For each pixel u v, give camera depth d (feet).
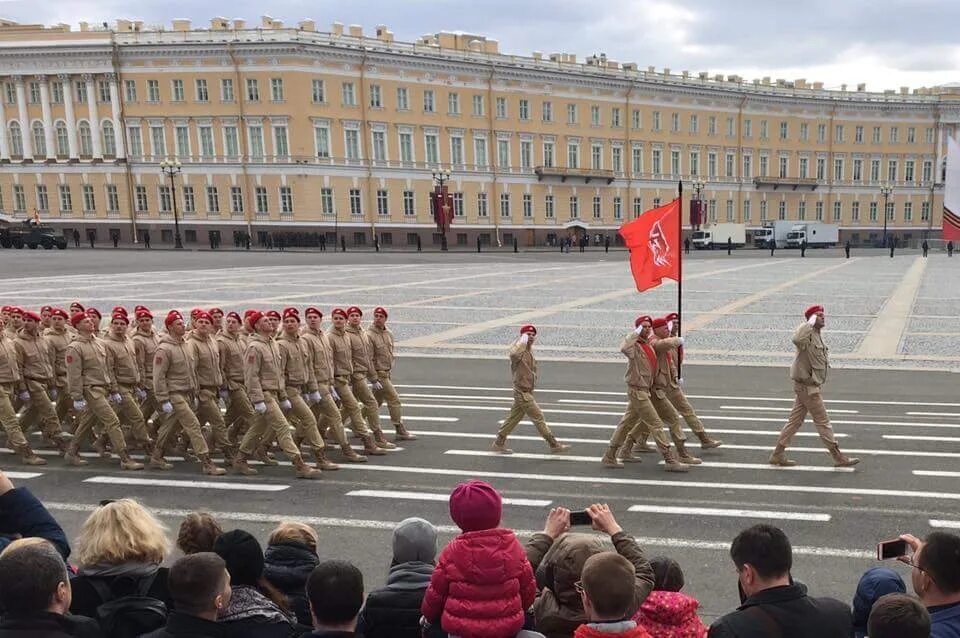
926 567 12.56
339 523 28.12
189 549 15.71
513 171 271.28
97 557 14.48
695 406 47.67
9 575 11.53
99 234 241.35
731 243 284.61
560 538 14.57
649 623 13.41
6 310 38.37
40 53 231.71
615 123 290.35
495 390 53.21
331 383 36.96
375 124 243.60
